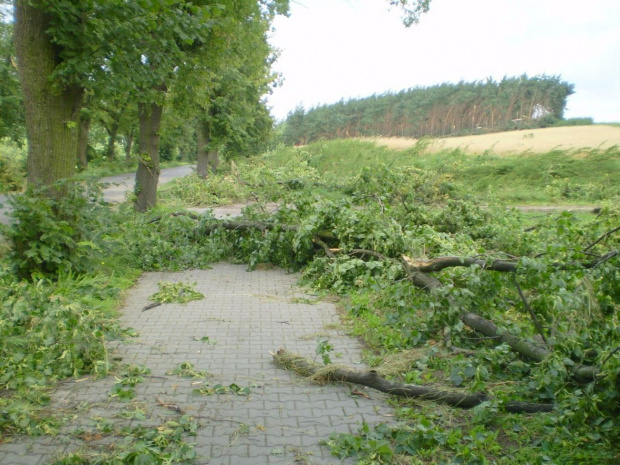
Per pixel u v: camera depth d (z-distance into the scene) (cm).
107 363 484
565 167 2788
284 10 1407
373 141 3769
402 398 441
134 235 1008
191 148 7225
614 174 2669
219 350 553
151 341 576
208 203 2203
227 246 1069
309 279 872
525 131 4959
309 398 443
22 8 748
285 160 3494
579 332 442
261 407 424
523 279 506
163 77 910
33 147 787
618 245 518
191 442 368
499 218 1047
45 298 580
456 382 450
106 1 743
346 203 932
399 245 781
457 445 357
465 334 555
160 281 874
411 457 349
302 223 914
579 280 469
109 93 817
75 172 827
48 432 372
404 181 1185
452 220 1070
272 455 354
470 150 3556
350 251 851
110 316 648
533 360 474
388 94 6969
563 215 534
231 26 1237
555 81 6316
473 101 6431
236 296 782
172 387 459
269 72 3070
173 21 822
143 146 1551
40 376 460
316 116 7138
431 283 584
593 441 359
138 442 352
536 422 385
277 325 642
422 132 6438
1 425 378
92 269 811
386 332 590
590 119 5834
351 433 384
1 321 506
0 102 1984
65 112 801
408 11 1208
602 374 371
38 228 748
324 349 483
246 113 3002
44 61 767
